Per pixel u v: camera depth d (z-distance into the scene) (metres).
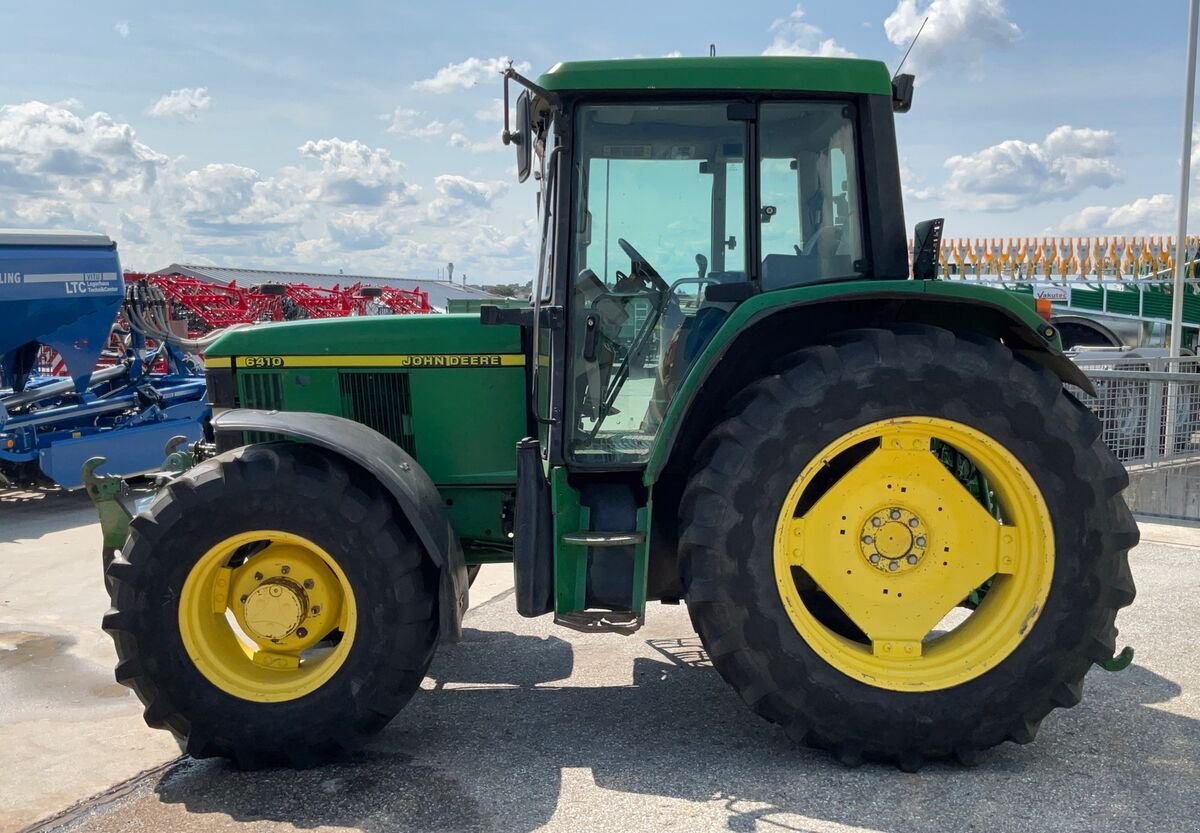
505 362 3.87
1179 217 8.84
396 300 18.38
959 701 3.05
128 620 3.11
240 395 4.06
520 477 3.28
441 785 3.04
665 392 3.42
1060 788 2.96
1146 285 13.39
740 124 3.34
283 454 3.19
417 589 3.15
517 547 3.25
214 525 3.13
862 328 3.15
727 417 3.13
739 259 3.38
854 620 3.22
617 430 3.43
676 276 3.39
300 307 16.08
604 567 3.26
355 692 3.13
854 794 2.94
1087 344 13.77
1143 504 7.10
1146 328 13.39
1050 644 3.06
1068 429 3.05
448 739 3.41
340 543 3.12
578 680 4.02
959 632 3.24
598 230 3.36
